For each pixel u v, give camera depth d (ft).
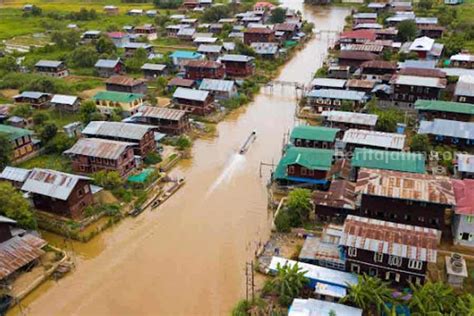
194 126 273.33
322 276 140.77
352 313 126.00
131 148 216.33
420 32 434.30
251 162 234.17
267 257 160.25
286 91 340.39
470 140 223.10
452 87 291.79
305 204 175.94
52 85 324.80
